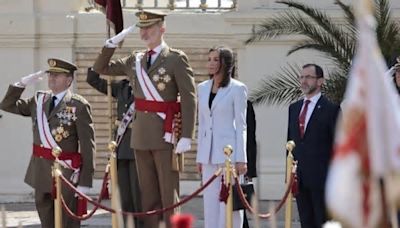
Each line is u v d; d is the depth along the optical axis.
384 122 9.51
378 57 9.65
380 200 9.38
